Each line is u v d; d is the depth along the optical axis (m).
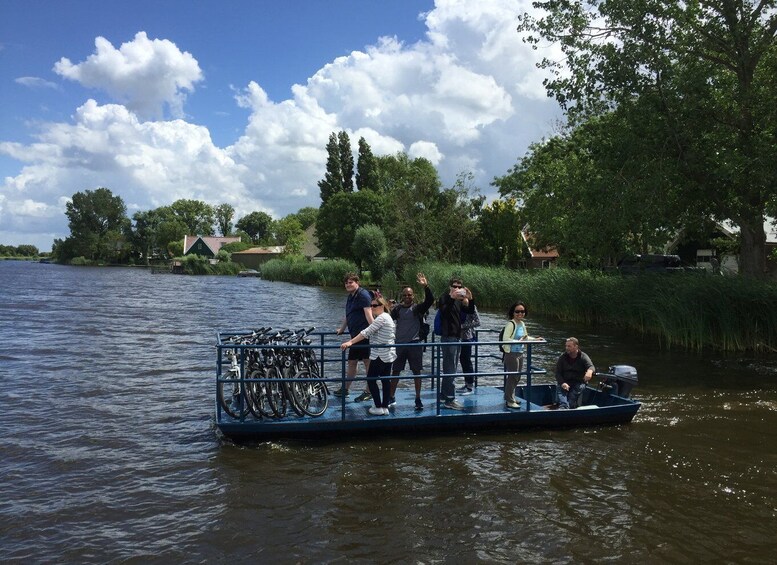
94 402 10.33
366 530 5.64
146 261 125.00
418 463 7.41
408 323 9.12
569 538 5.56
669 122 18.08
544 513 6.07
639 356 15.80
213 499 6.28
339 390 9.93
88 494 6.39
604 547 5.41
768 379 12.91
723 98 18.61
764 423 9.48
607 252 22.12
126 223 127.81
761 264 19.62
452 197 47.72
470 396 9.83
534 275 28.44
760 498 6.57
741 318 16.67
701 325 16.59
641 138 18.64
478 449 7.98
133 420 9.23
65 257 132.38
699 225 21.03
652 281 20.11
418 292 35.03
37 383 11.75
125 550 5.23
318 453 7.71
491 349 16.38
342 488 6.60
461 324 9.78
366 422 8.24
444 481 6.85
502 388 10.45
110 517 5.86
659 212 18.23
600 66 18.66
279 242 115.94
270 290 47.38
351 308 9.01
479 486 6.73
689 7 18.39
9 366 13.50
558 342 18.19
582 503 6.33
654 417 9.75
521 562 5.13
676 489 6.77
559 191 25.02
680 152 18.08
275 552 5.21
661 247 19.80
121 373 12.87
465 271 32.75
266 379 7.94
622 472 7.26
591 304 22.89
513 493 6.55
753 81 18.44
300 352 8.73
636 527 5.81
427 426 8.52
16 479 6.80
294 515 5.92
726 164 16.61
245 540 5.41
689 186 19.34
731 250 28.97
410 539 5.48
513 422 8.80
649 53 17.89
